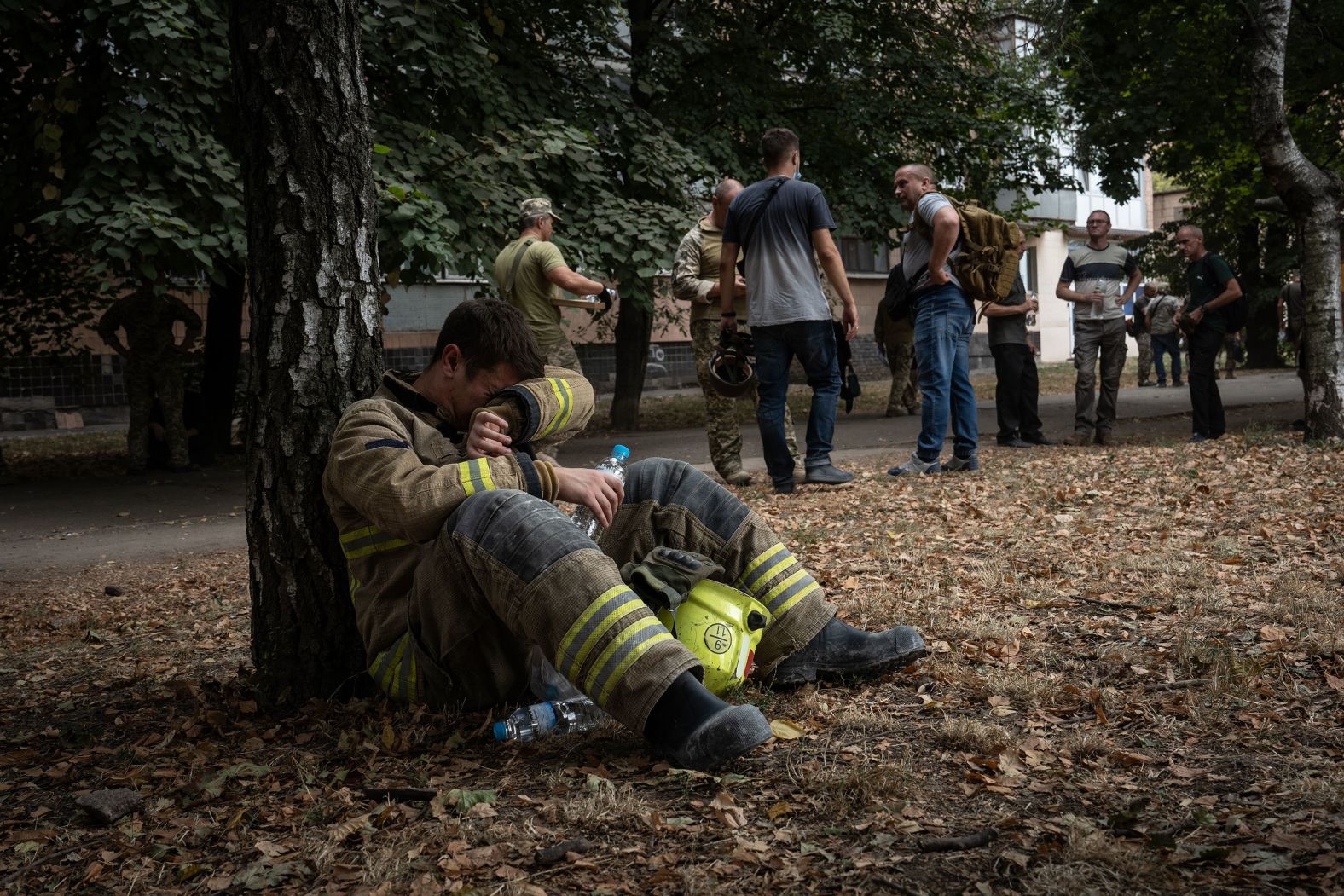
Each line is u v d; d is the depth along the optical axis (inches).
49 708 148.7
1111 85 562.6
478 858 85.0
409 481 109.7
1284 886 74.1
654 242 456.1
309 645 131.6
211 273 374.3
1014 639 144.7
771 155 294.2
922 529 243.8
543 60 543.2
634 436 600.7
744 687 124.3
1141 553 199.6
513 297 319.9
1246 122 593.3
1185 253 414.0
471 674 115.4
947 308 321.7
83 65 392.8
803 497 295.7
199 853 93.0
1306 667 125.3
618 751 107.8
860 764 100.0
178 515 378.6
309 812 97.6
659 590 109.4
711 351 327.9
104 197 366.0
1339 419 363.6
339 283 129.5
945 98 690.2
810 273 293.4
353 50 130.3
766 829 88.2
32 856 94.5
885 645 126.0
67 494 435.5
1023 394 425.1
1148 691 121.1
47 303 603.8
